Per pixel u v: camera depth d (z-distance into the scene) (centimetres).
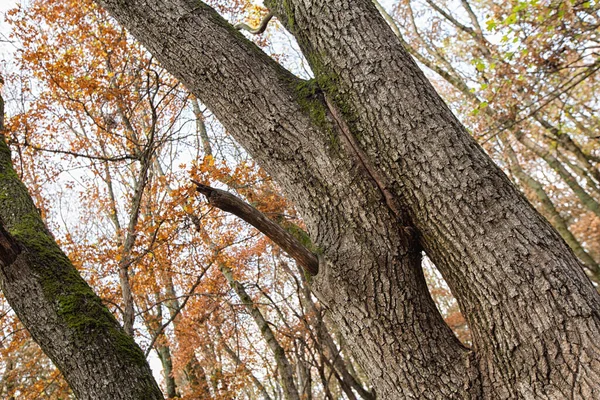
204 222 684
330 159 251
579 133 1331
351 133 251
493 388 214
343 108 254
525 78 856
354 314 243
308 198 260
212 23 280
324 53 263
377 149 244
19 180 424
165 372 1116
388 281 238
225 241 761
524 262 210
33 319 319
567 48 796
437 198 228
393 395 233
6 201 392
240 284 909
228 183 679
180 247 700
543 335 201
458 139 237
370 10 269
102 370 306
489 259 214
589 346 193
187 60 276
